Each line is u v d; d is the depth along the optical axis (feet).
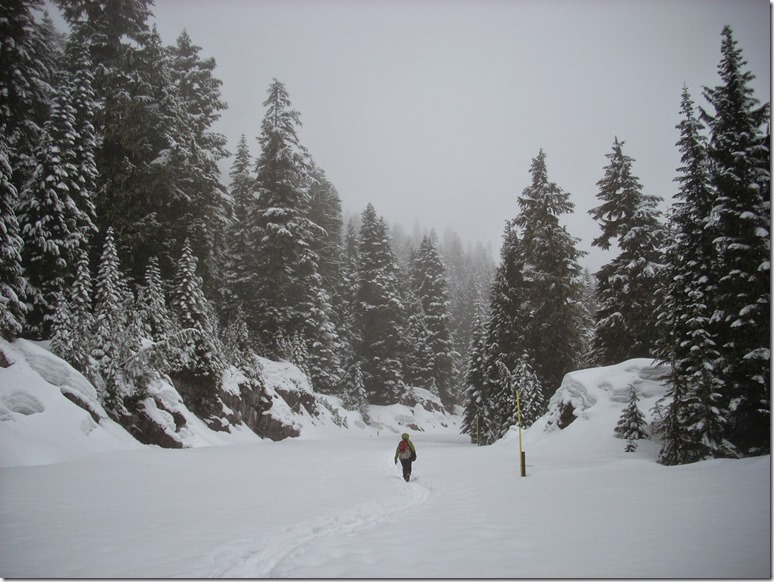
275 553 20.54
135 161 91.04
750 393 48.47
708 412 47.47
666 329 55.52
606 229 92.94
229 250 126.21
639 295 84.28
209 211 99.55
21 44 71.26
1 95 66.33
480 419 114.52
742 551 17.48
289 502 32.30
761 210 49.80
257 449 71.56
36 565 18.60
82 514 27.78
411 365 187.42
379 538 22.02
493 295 114.42
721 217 52.08
